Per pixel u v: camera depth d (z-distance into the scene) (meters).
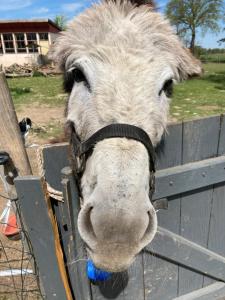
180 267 0.68
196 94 3.65
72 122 0.56
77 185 0.49
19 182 0.43
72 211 0.46
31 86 4.76
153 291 0.67
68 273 0.52
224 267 0.73
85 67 0.50
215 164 0.61
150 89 0.49
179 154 0.59
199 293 0.73
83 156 0.48
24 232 0.50
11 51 7.64
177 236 0.64
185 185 0.59
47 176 0.50
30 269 0.85
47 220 0.45
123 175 0.39
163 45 0.55
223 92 3.86
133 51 0.50
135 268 0.62
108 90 0.46
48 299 0.52
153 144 0.50
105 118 0.46
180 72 0.61
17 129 0.52
